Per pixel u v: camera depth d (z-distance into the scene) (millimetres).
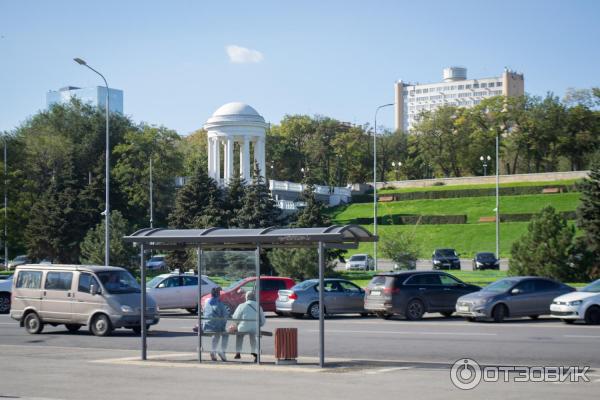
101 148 103812
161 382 16047
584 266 44562
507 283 31844
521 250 44969
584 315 28703
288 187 108875
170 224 69812
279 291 35031
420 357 20219
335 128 142875
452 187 114500
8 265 80812
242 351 19141
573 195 100125
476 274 59062
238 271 19250
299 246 19016
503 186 107688
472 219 96500
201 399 13945
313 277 51219
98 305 27375
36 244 70750
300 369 17766
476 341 23594
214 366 18500
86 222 71750
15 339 26609
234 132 95000
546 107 123812
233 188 69500
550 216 45094
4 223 68375
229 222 67125
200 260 19672
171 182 95438
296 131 141375
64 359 20344
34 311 28531
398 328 28656
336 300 34500
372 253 86938
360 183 130750
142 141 93688
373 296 33406
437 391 14469
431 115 135750
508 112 126875
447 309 33469
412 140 136750
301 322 32062
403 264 57594
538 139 123000
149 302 28125
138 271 61969
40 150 94312
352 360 19594
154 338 26312
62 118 109062
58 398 14289
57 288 28250
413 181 123812
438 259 69562
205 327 19547
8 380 16531
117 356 21094
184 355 21109
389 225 98000
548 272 44156
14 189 70625
